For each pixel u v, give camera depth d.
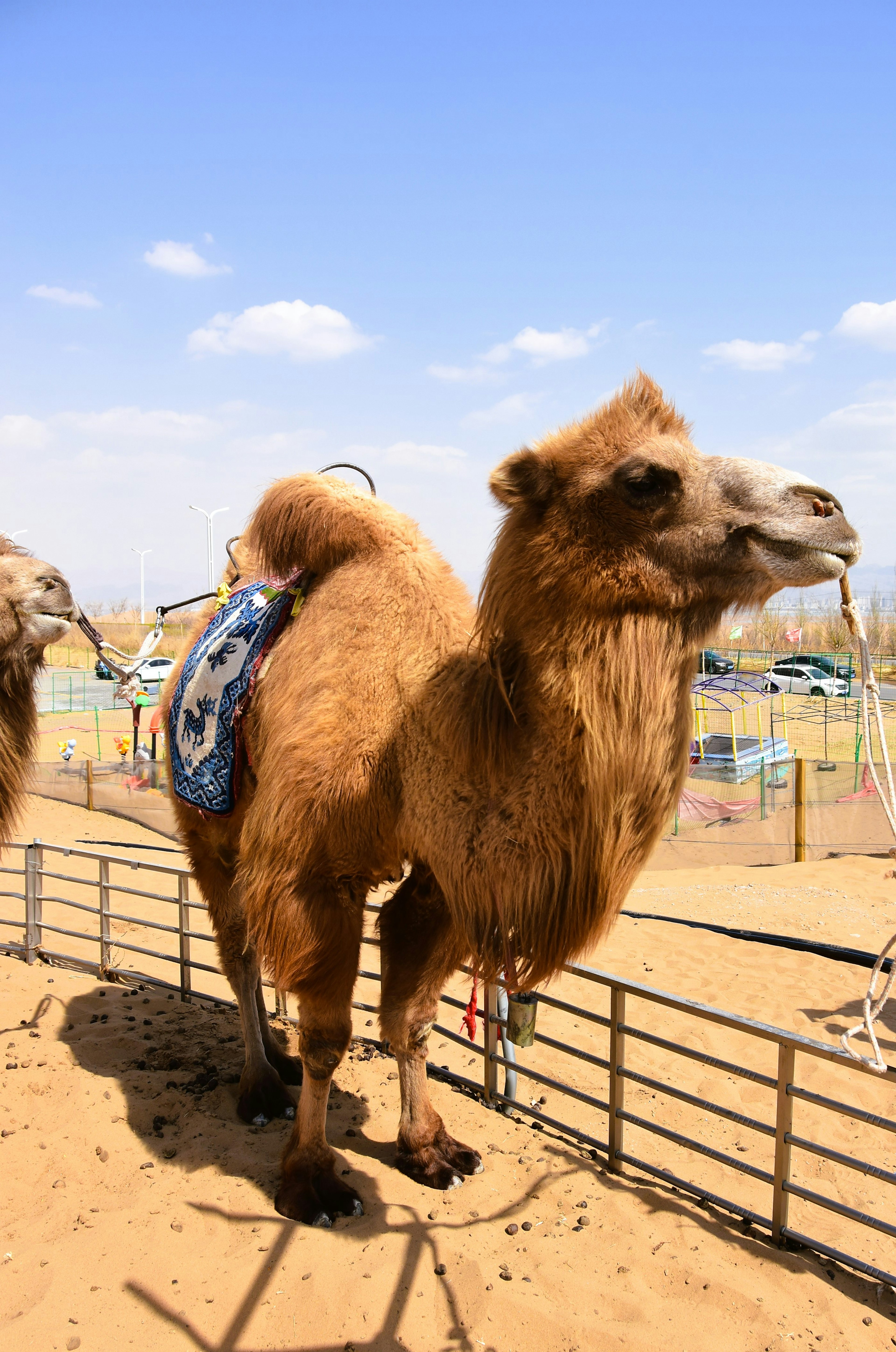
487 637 3.05
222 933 4.58
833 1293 3.27
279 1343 3.02
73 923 9.27
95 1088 4.58
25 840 13.27
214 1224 3.58
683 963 7.94
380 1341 3.02
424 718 3.18
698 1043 6.03
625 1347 3.00
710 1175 4.20
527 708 2.94
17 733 4.87
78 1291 3.22
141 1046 5.18
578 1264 3.39
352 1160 4.07
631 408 2.96
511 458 2.89
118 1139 4.17
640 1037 3.91
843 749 22.80
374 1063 5.11
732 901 10.08
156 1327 3.08
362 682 3.34
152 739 17.67
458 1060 5.39
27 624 4.65
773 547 2.71
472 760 3.00
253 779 3.94
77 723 26.16
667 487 2.76
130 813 14.75
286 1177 3.72
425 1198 3.78
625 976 7.58
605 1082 5.27
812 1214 3.93
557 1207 3.75
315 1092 3.64
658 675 2.82
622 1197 3.84
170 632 32.44
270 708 3.61
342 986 3.46
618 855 2.84
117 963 6.95
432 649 3.31
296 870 3.33
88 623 4.98
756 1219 3.63
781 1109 3.46
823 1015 6.68
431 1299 3.19
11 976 6.38
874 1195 4.17
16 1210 3.70
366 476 4.42
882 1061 2.68
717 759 17.75
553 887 2.93
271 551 3.86
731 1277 3.32
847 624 2.81
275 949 3.37
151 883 11.22
